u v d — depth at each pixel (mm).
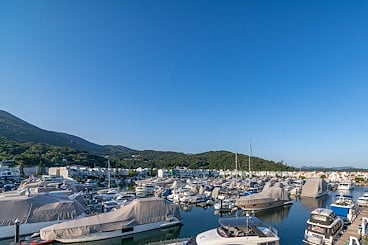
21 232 28484
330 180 95625
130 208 30859
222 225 16578
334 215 26625
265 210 46625
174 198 55562
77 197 40531
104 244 27906
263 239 15438
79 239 26844
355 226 25422
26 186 54188
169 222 32719
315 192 62125
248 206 45688
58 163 124375
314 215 25531
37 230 29281
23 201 29812
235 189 69062
